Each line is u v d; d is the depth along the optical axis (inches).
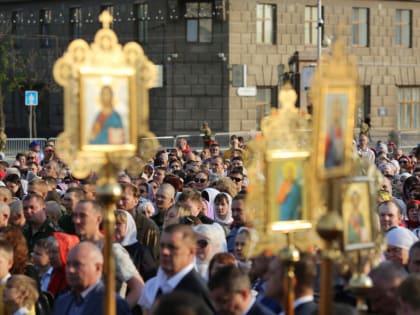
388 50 4598.9
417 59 4672.7
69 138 490.3
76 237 850.8
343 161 470.3
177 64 4224.9
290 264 503.5
